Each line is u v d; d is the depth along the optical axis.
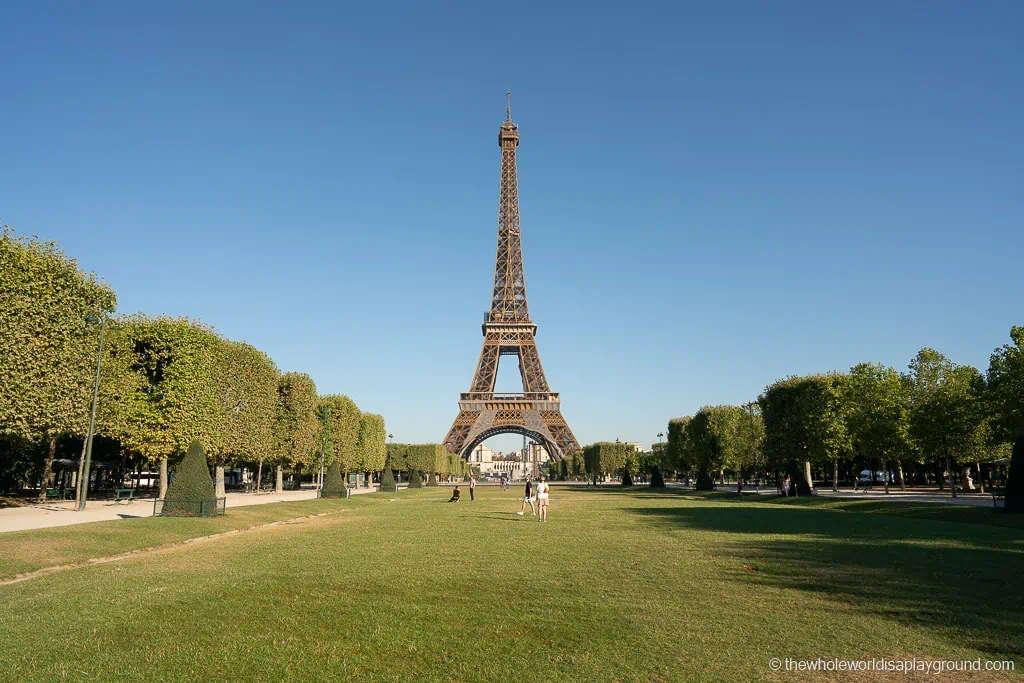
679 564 28.30
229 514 54.09
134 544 35.69
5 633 17.11
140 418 64.88
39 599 21.25
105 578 25.19
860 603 20.38
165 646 15.98
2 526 41.19
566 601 20.89
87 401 57.97
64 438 79.06
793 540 37.16
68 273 54.44
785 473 93.31
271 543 37.25
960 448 82.56
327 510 69.62
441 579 24.81
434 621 18.41
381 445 145.75
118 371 63.75
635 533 41.78
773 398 96.06
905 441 92.88
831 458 89.88
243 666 14.53
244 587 23.28
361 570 26.98
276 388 90.06
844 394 96.62
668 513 60.34
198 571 26.89
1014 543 34.56
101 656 15.17
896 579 24.22
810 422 88.50
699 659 14.95
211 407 69.81
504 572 26.39
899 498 76.75
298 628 17.70
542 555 31.36
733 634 16.97
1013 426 68.81
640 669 14.29
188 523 44.91
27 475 92.12
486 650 15.66
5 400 47.59
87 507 60.91
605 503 79.69
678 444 138.12
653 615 19.00
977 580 23.94
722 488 129.75
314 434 102.69
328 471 90.12
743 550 32.81
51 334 51.72
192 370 67.31
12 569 26.88
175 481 51.28
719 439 118.06
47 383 51.12
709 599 21.11
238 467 126.06
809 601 20.73
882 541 36.12
